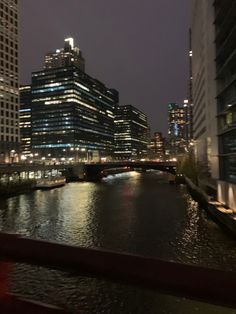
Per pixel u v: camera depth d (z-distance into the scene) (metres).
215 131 59.84
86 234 41.75
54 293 20.50
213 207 49.22
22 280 21.70
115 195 85.12
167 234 41.09
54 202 70.94
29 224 47.78
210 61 63.50
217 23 61.16
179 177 125.62
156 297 20.03
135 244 36.72
